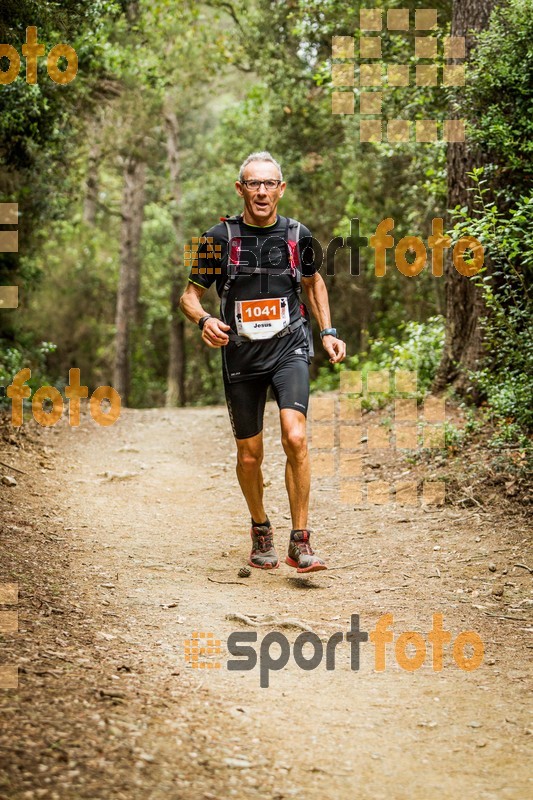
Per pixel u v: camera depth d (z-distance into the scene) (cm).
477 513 750
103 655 449
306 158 2469
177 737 358
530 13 836
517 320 861
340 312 2539
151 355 4272
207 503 883
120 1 1509
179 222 3331
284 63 2270
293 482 604
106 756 328
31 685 388
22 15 959
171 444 1212
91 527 752
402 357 1207
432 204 1530
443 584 610
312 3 1490
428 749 377
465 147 987
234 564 665
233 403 612
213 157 3494
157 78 2064
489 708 420
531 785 348
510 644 504
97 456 1080
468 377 1007
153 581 612
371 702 424
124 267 3381
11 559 612
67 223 2644
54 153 1490
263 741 371
